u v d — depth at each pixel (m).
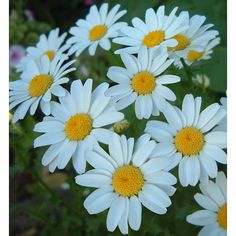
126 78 0.17
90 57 0.30
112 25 0.20
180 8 0.24
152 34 0.18
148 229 0.17
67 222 0.22
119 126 0.17
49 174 0.27
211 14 0.25
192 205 0.18
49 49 0.21
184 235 0.19
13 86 0.18
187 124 0.16
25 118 0.23
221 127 0.16
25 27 0.31
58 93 0.17
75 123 0.16
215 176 0.15
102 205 0.15
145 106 0.16
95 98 0.16
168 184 0.15
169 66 0.17
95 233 0.20
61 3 0.36
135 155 0.15
